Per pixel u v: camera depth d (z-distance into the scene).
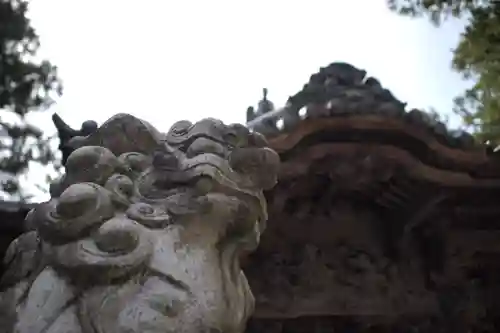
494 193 4.67
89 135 2.78
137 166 2.59
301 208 4.73
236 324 2.25
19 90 10.59
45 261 2.25
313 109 4.09
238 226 2.50
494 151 4.49
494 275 4.96
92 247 2.18
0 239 3.87
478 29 7.94
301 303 4.66
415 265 4.88
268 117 4.16
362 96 4.25
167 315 2.04
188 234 2.34
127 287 2.10
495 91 8.44
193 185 2.44
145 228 2.29
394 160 4.37
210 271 2.25
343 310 4.71
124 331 1.99
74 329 2.04
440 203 4.64
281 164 4.18
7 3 10.35
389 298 4.79
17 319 2.12
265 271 4.66
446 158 4.41
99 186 2.37
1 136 10.45
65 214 2.24
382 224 4.95
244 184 2.58
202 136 2.67
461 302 4.84
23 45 10.61
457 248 4.85
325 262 4.79
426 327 4.80
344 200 4.82
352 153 4.31
